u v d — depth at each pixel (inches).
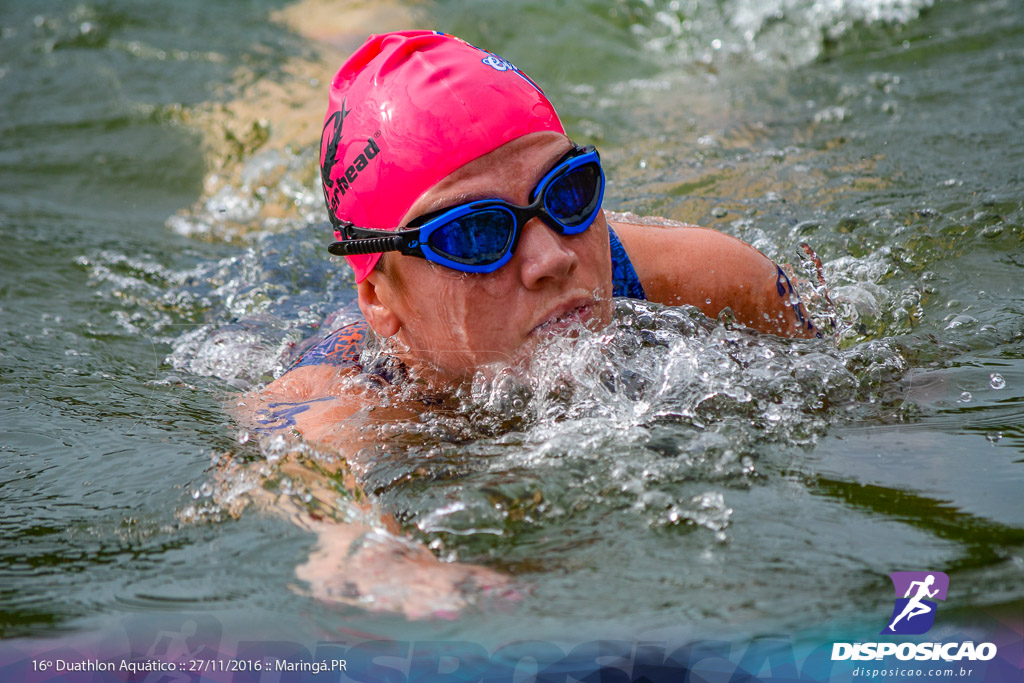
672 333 163.9
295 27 523.8
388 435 150.6
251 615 107.0
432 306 155.8
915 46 434.6
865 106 357.7
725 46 484.1
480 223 146.9
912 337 178.5
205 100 419.2
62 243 297.0
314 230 296.0
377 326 168.9
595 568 111.0
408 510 125.5
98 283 267.0
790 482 127.4
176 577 116.4
